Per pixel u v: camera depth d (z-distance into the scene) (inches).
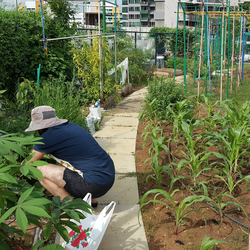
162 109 266.5
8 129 153.3
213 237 110.5
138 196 141.8
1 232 67.0
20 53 258.5
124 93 405.1
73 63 320.5
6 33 242.8
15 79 271.7
